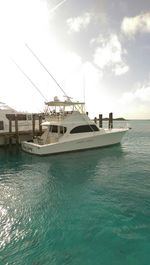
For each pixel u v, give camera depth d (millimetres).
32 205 8742
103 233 6715
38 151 17031
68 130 17656
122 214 7883
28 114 23422
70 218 7664
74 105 18609
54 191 10195
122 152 19672
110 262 5477
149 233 6695
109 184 11055
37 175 12633
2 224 7297
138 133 46375
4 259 5617
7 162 15688
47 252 5879
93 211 8148
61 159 16359
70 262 5484
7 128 21672
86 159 16469
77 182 11414
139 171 13422
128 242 6270
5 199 9344
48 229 6992
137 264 5414
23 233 6770
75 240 6406
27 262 5504
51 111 19672
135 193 9820
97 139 19250
